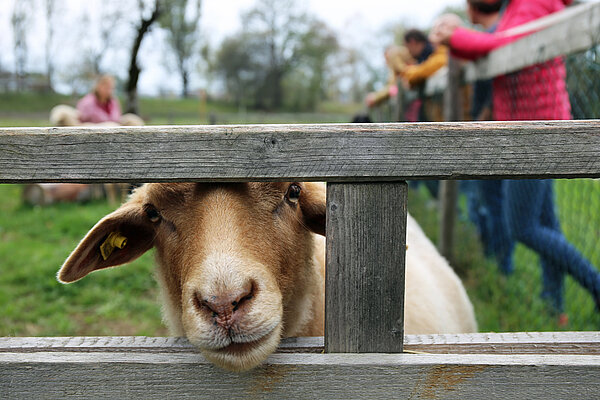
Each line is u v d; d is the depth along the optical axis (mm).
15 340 1681
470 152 1416
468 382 1512
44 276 6121
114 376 1553
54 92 38219
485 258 5738
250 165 1442
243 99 52812
